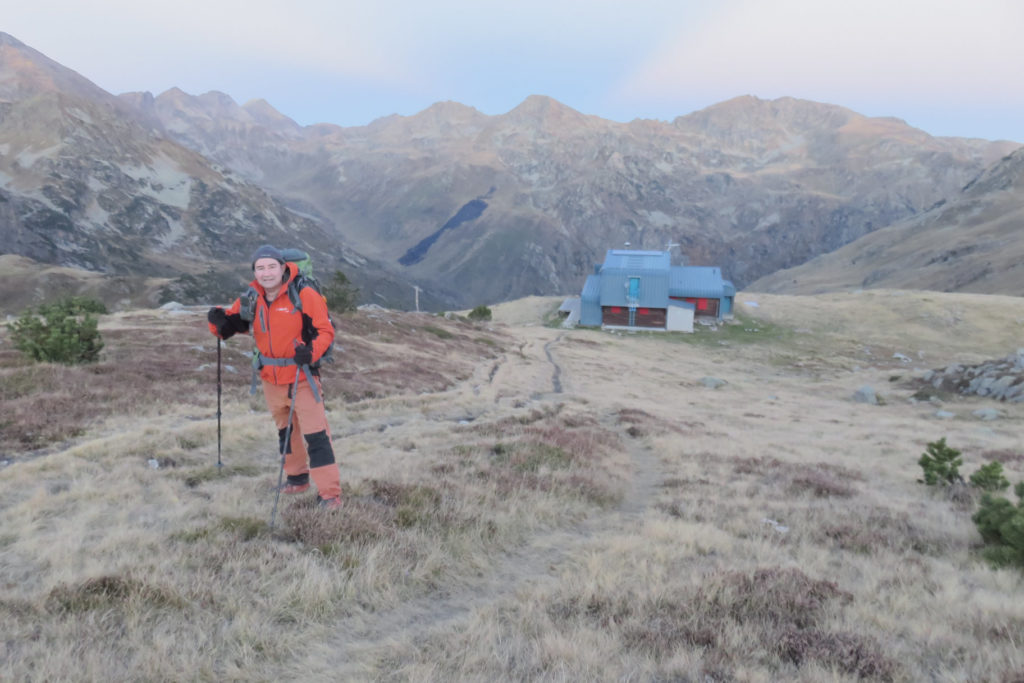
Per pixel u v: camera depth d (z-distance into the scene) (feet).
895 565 23.66
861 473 52.60
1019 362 128.36
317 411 20.92
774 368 217.56
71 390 42.50
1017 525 24.68
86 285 614.34
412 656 13.16
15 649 11.61
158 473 26.21
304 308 20.12
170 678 11.34
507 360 149.28
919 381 151.64
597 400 97.81
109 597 13.78
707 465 49.78
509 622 15.46
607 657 13.41
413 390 75.82
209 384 53.88
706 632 15.07
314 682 11.96
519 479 32.32
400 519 21.85
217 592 14.73
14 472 24.64
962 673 13.15
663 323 290.97
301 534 19.06
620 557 21.90
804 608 17.28
